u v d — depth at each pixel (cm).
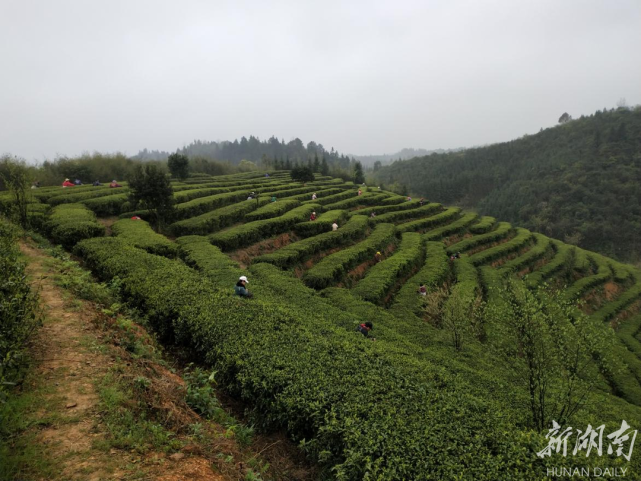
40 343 691
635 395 1961
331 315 1588
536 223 9219
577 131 13112
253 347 901
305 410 682
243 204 3484
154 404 598
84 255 1655
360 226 3550
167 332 1093
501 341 1033
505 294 1068
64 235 1892
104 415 533
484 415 748
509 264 3909
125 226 2356
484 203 11956
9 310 582
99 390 584
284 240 3056
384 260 2964
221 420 723
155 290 1212
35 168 3741
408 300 2320
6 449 438
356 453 564
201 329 987
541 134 14788
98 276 1489
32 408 516
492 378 1330
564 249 5006
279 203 3778
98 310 945
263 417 754
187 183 5097
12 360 554
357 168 9462
